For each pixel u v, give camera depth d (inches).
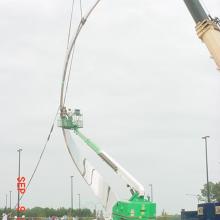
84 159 1678.2
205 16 1162.6
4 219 3553.2
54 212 5679.1
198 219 1449.3
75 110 1750.7
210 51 1139.9
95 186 1641.2
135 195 1530.5
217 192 4466.0
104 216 1611.7
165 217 2100.1
